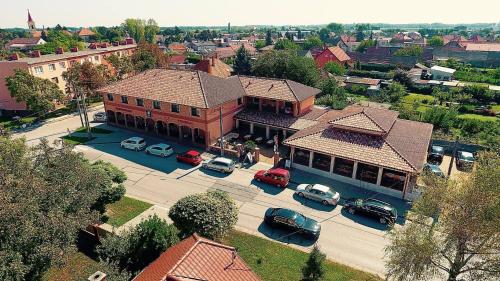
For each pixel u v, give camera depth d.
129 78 50.25
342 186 34.84
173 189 34.00
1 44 141.00
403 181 32.09
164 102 44.19
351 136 35.91
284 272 22.47
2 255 14.55
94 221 21.88
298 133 39.62
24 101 55.34
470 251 17.55
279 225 27.33
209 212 23.02
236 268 15.80
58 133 49.81
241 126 49.44
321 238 26.66
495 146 41.91
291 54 63.88
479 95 77.94
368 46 172.25
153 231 21.34
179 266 14.45
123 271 18.30
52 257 16.64
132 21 177.00
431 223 20.17
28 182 17.03
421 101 77.31
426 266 18.33
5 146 21.36
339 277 22.30
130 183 35.09
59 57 66.31
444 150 43.66
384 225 28.45
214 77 47.38
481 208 16.70
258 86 48.25
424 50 138.62
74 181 20.16
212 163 37.81
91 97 62.31
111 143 45.84
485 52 137.38
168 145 42.28
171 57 106.81
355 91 85.62
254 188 34.34
